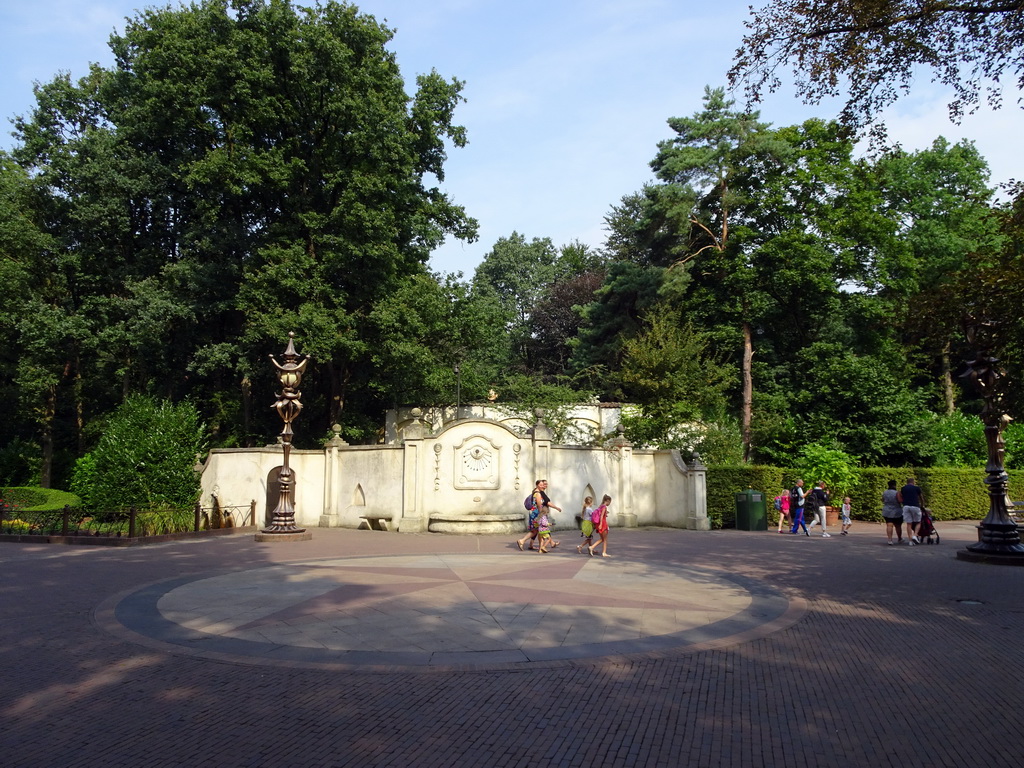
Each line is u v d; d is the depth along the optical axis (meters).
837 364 32.56
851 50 10.99
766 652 8.33
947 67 11.16
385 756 5.38
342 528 24.48
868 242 36.47
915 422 31.67
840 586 12.73
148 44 30.22
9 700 6.58
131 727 5.94
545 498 17.75
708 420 31.41
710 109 37.47
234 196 30.61
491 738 5.74
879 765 5.29
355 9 30.38
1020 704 6.55
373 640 8.75
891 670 7.62
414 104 32.59
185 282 30.12
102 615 10.05
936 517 29.17
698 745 5.62
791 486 28.05
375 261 29.80
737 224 38.47
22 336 30.28
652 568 14.75
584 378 42.56
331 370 32.72
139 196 31.64
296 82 29.38
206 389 36.56
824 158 36.25
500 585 12.43
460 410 34.28
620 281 40.16
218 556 16.52
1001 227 12.70
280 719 6.13
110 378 36.41
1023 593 11.99
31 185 32.09
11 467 35.25
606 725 6.04
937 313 13.41
